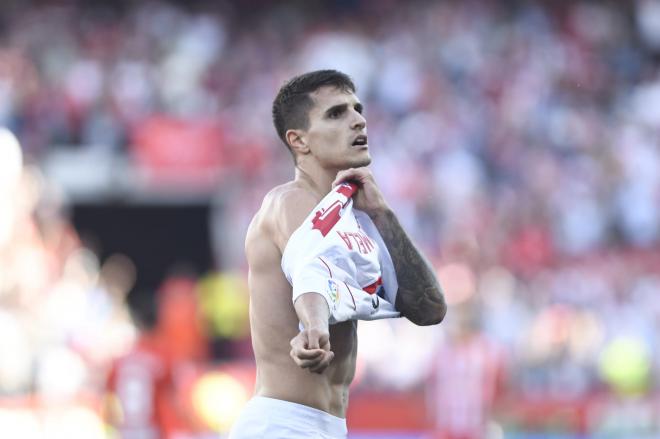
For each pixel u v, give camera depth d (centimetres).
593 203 4866
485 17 6134
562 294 4116
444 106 5444
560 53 6012
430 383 3022
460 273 3988
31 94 4938
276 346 1050
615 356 3419
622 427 3097
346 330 1068
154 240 5409
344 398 1081
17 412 2922
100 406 3036
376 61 5741
